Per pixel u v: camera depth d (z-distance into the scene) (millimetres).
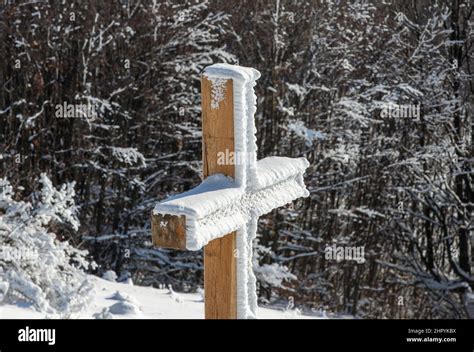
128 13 18875
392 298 21688
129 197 19297
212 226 2883
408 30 20672
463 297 20734
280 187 3500
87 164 18203
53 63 18078
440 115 20125
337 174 20594
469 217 21016
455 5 20797
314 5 19750
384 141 20797
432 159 21016
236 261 3195
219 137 3115
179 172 19797
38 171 16922
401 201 21391
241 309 3211
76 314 5781
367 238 21281
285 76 19609
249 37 19766
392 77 20297
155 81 19203
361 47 20297
